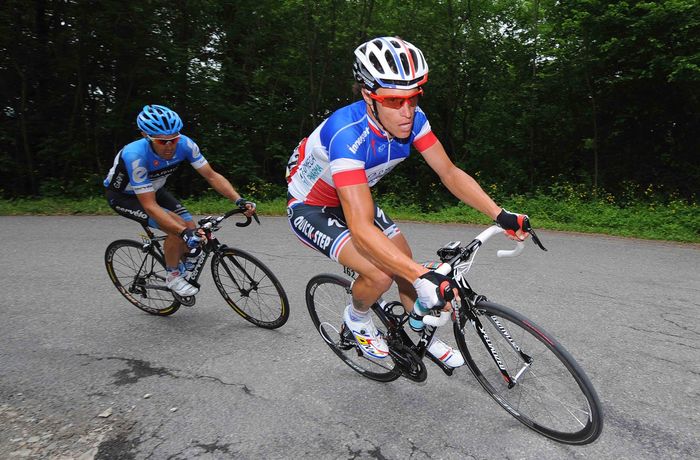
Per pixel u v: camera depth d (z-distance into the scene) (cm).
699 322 329
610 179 1178
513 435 203
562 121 1238
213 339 300
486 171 1290
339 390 239
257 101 1192
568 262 497
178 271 321
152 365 264
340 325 268
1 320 325
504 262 490
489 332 210
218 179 329
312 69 1212
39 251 505
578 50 1058
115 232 607
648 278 439
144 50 1065
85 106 1102
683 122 1120
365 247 182
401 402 229
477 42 1278
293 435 202
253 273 314
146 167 299
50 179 1037
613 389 240
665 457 189
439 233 668
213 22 1149
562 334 308
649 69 956
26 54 999
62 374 253
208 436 201
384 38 185
